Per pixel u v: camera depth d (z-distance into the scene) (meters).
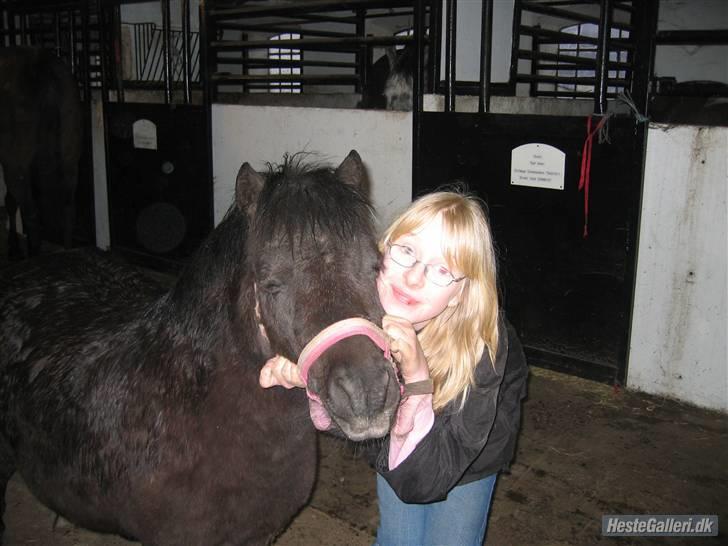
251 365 1.50
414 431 1.36
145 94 6.46
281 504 1.65
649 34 3.14
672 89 3.51
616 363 3.58
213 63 5.08
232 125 5.11
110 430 1.64
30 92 4.94
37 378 1.86
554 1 6.86
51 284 2.17
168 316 1.68
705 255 3.22
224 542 1.62
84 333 1.91
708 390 3.34
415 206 1.40
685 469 2.84
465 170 3.89
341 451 3.00
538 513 2.53
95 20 7.42
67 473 1.73
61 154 5.22
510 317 3.92
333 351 1.20
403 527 1.72
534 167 3.62
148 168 5.57
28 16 8.02
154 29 8.16
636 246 3.41
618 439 3.09
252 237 1.41
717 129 3.07
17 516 2.49
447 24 3.78
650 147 3.29
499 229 3.84
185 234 5.46
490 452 1.56
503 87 5.53
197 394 1.55
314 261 1.27
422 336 1.46
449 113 3.87
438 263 1.35
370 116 4.38
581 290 3.62
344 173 1.56
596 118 3.35
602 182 3.41
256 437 1.53
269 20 9.59
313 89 10.82
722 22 8.80
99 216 6.30
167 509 1.57
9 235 5.84
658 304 3.42
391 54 5.62
